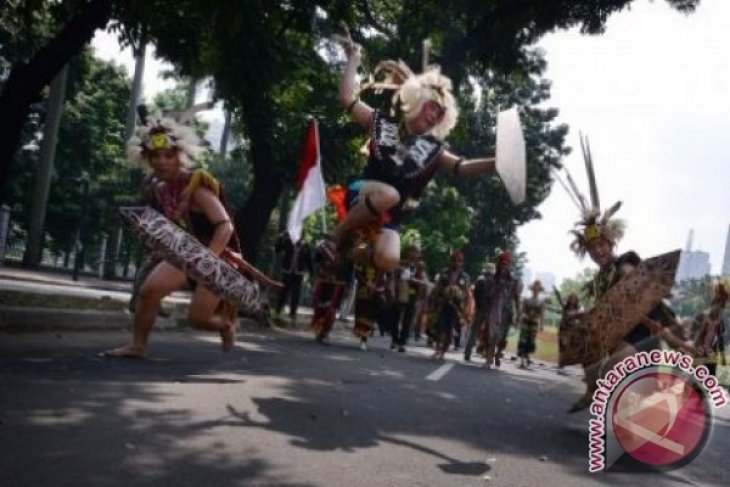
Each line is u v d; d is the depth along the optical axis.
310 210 12.95
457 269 13.05
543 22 17.28
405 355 12.78
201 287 5.73
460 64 17.72
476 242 47.16
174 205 5.67
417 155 4.93
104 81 35.50
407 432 4.54
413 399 6.11
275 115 15.82
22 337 6.89
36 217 25.44
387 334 22.80
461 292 12.95
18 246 31.53
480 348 13.82
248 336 11.47
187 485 2.89
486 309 12.89
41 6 13.75
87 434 3.43
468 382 8.66
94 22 11.95
